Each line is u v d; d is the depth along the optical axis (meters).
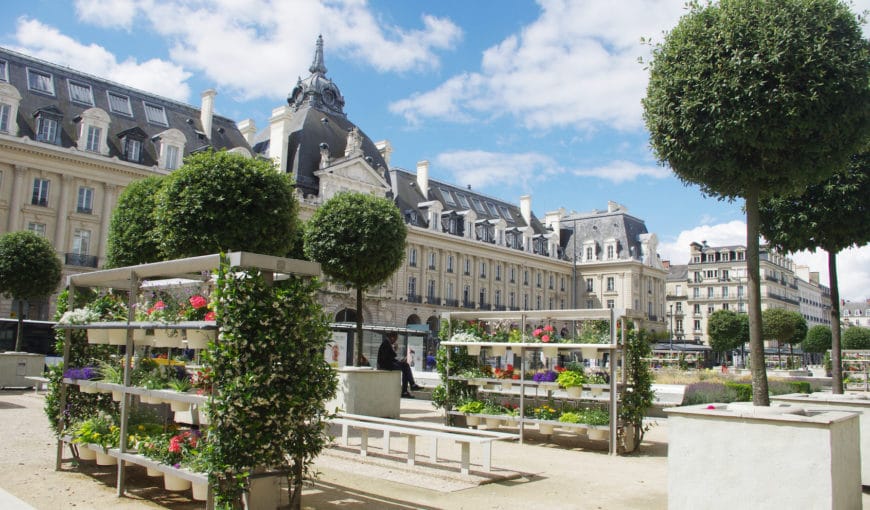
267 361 6.06
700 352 54.81
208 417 6.02
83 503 6.99
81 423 8.48
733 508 6.14
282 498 7.27
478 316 13.75
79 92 39.12
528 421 12.27
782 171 7.04
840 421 6.05
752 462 6.09
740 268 91.50
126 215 22.12
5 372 21.23
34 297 23.92
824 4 6.80
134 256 21.66
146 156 39.88
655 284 80.56
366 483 8.34
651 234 79.38
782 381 22.98
